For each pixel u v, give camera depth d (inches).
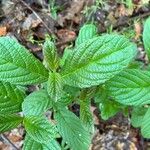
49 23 25.1
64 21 25.5
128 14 26.1
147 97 13.7
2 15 24.7
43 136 11.0
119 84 13.7
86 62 10.8
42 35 24.8
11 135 22.3
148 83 13.6
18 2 25.0
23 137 22.5
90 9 25.7
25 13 24.9
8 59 10.5
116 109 16.6
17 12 24.8
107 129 23.5
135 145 23.3
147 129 15.1
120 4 26.1
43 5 25.3
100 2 25.7
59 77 11.1
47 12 25.2
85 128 13.2
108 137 23.3
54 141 12.5
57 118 12.9
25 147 12.3
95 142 23.1
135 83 13.6
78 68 10.9
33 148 12.3
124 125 23.6
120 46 10.6
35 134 11.1
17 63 10.6
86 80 10.9
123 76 13.6
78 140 13.1
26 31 24.6
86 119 12.9
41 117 11.5
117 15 26.0
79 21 25.7
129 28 25.6
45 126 11.2
